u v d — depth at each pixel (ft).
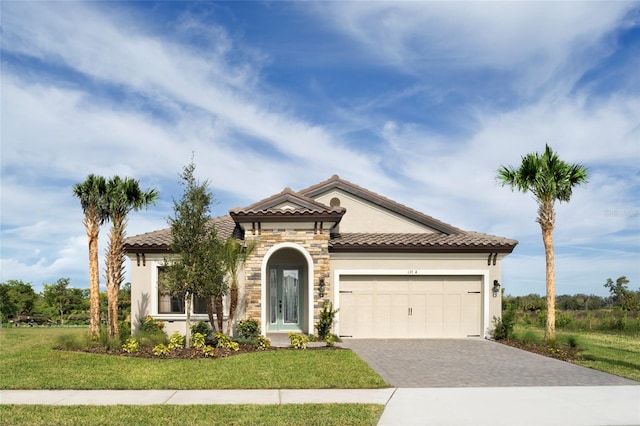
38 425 29.76
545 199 65.77
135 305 69.36
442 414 32.22
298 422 30.32
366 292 72.84
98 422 30.35
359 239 74.43
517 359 53.83
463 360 52.90
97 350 55.93
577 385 40.96
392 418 31.30
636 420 31.24
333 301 71.87
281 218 68.28
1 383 40.47
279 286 75.97
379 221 81.00
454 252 73.26
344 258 72.49
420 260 73.15
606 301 138.82
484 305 72.95
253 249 67.31
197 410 32.86
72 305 138.92
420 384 41.11
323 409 33.09
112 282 64.90
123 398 36.35
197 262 56.24
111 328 64.18
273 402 35.12
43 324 129.59
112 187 69.62
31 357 51.08
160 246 68.85
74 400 35.76
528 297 154.10
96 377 42.55
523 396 37.06
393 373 45.65
